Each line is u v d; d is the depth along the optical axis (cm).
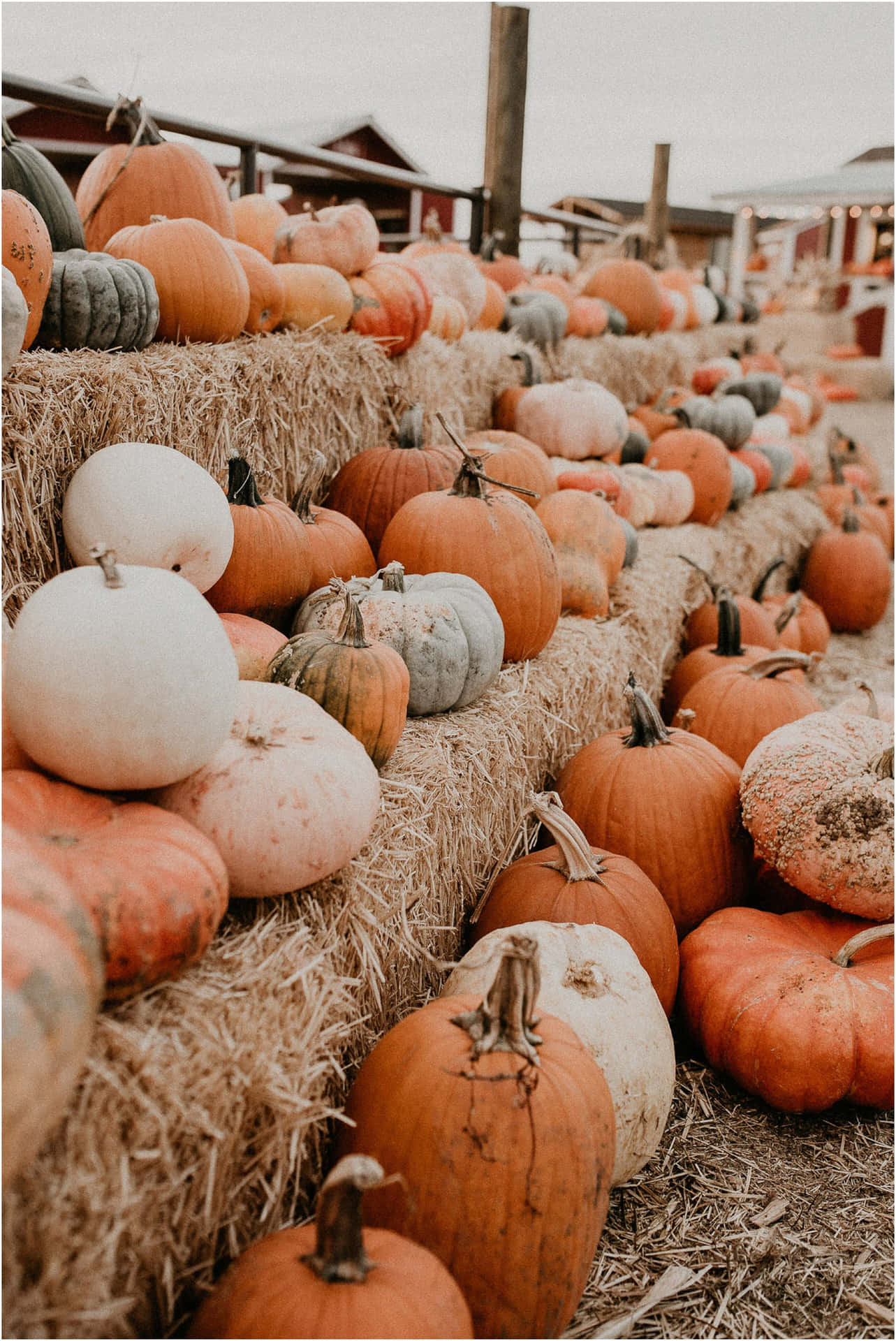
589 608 367
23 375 208
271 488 299
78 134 998
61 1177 123
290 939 169
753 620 459
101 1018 138
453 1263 153
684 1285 182
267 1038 150
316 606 258
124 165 323
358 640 217
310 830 170
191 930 144
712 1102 231
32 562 212
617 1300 178
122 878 138
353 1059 189
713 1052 235
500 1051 162
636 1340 171
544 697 296
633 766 277
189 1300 146
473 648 255
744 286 1873
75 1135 125
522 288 623
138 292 253
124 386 231
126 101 332
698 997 240
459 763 240
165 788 171
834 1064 218
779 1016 223
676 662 450
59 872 134
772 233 2422
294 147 493
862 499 737
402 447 341
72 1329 125
